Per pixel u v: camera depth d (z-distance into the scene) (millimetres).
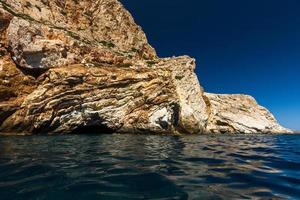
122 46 37406
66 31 27500
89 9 36469
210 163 9359
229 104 35281
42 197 5246
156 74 24516
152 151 12016
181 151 12328
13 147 11711
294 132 37281
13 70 19266
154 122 23047
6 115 18078
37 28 20625
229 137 23797
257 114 36281
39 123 18875
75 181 6453
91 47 23703
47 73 20172
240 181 6891
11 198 5145
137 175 7238
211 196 5609
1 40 19562
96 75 21562
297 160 10422
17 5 26078
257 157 11141
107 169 7887
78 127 20844
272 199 5508
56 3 32219
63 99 19812
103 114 21344
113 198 5312
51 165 8156
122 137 18719
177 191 5887
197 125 27562
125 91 22578
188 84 29062
